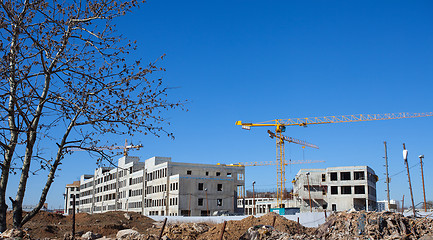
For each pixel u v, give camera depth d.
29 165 15.20
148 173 114.50
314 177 103.25
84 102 14.05
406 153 37.50
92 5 14.40
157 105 14.60
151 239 31.23
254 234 28.45
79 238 34.16
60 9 14.34
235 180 110.25
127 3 14.52
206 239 32.75
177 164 104.75
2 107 13.38
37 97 14.15
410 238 30.30
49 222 52.59
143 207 114.75
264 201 147.88
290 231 38.94
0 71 13.17
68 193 190.75
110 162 15.58
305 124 166.50
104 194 145.88
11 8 13.66
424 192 55.19
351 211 37.28
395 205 101.62
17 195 15.36
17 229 15.04
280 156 166.75
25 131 13.64
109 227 48.28
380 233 32.22
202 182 100.00
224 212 93.25
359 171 95.12
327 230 35.41
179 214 96.06
